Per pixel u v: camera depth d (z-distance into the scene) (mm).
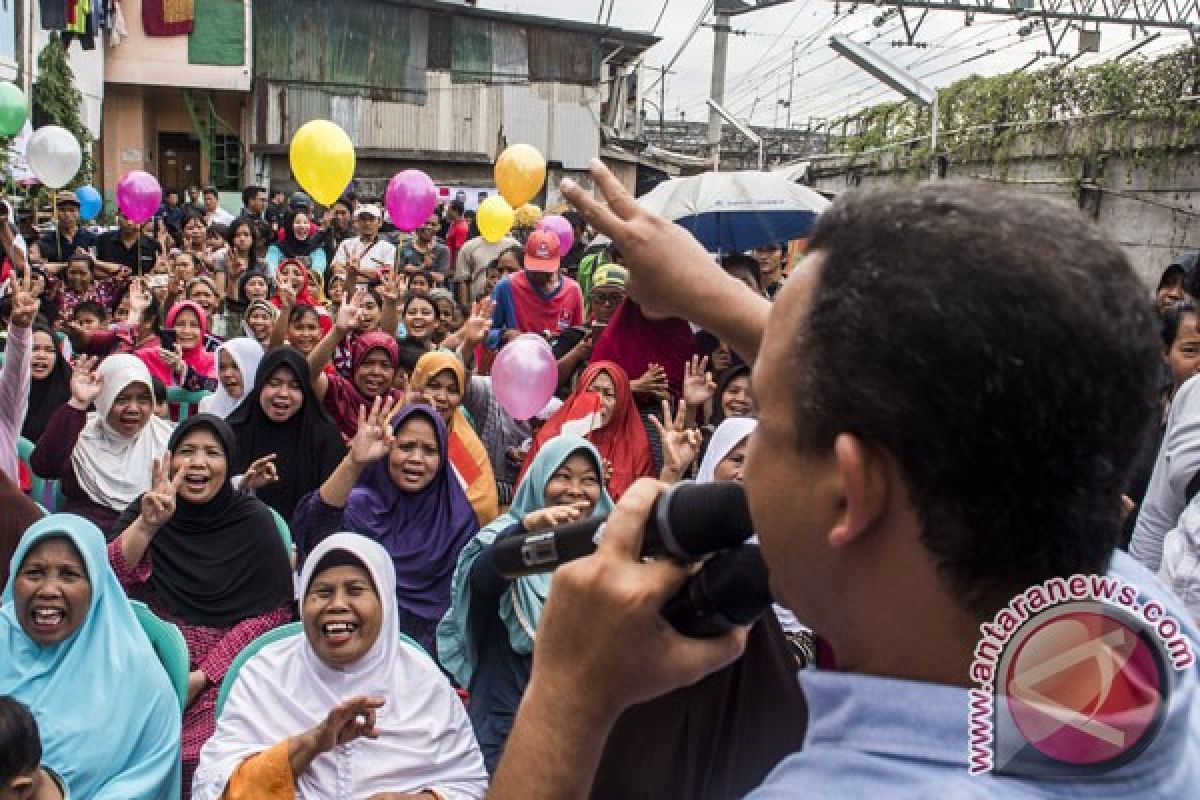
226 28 17875
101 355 6125
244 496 3719
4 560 3537
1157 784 625
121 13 17266
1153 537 2660
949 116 15008
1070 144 12578
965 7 16906
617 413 4684
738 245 6938
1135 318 587
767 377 672
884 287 594
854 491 604
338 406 5164
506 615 3010
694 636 726
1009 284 566
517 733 733
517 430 5305
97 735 2758
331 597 2764
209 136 18781
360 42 18641
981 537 591
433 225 10305
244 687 2799
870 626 647
